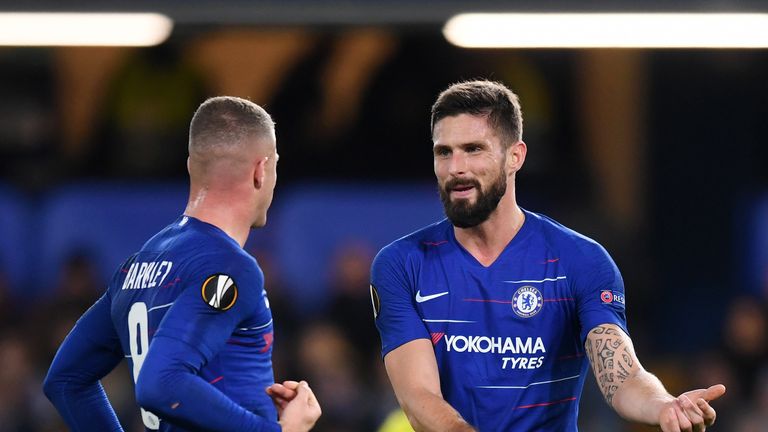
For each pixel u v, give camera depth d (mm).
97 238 35125
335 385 29812
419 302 16141
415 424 15680
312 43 37250
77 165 36062
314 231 35438
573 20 26844
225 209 15008
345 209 35531
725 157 37344
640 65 37719
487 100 15719
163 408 13789
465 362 15992
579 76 37375
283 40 37469
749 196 36969
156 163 35969
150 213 35312
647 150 37781
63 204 35281
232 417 14117
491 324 15992
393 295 16203
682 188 37500
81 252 32312
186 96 36281
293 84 37250
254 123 15188
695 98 37594
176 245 14703
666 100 37750
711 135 37438
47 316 31172
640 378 15039
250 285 14469
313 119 37031
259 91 37406
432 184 36375
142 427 28266
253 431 14320
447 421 15141
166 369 13773
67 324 30906
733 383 32094
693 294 36688
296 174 36656
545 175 36656
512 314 15969
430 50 36656
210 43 37125
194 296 14172
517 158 16172
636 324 33625
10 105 37406
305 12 26984
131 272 15180
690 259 37062
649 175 37719
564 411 16172
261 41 37469
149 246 15234
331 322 32125
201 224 14852
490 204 15727
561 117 37375
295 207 35594
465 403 15992
